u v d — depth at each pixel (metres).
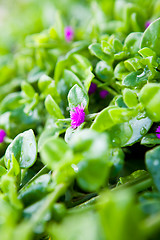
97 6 0.41
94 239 0.21
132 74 0.29
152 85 0.26
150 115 0.26
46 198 0.25
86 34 0.39
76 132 0.28
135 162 0.31
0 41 0.53
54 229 0.22
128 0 0.41
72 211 0.24
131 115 0.27
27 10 0.61
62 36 0.37
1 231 0.23
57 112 0.30
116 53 0.31
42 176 0.26
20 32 0.53
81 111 0.28
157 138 0.27
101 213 0.21
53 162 0.23
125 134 0.27
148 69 0.29
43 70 0.38
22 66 0.43
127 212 0.20
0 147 0.35
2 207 0.24
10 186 0.25
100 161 0.23
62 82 0.32
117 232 0.21
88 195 0.28
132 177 0.27
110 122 0.27
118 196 0.21
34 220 0.23
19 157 0.28
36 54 0.39
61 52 0.38
